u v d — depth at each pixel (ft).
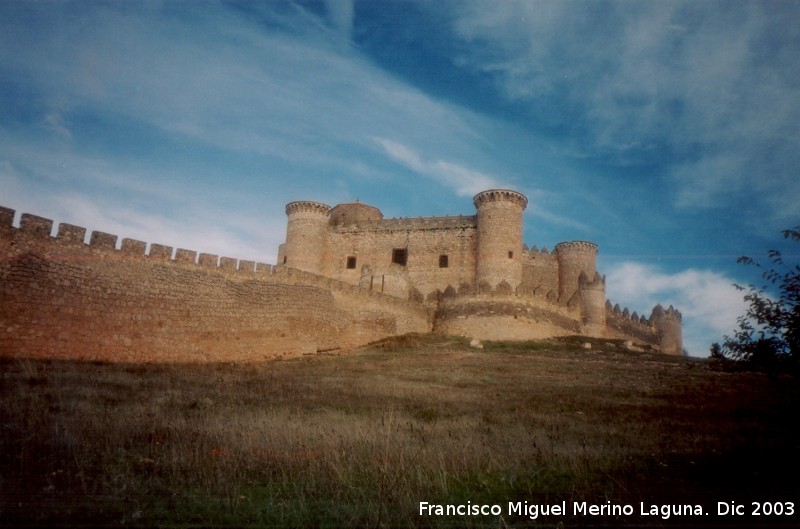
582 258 193.77
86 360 84.74
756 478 30.32
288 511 23.17
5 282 77.82
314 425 43.19
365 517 23.31
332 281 135.23
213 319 103.96
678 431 47.47
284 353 116.57
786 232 30.63
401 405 60.29
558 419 53.36
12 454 29.89
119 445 32.91
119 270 91.61
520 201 180.65
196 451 31.68
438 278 189.78
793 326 30.27
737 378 88.63
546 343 141.38
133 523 20.65
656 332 224.94
